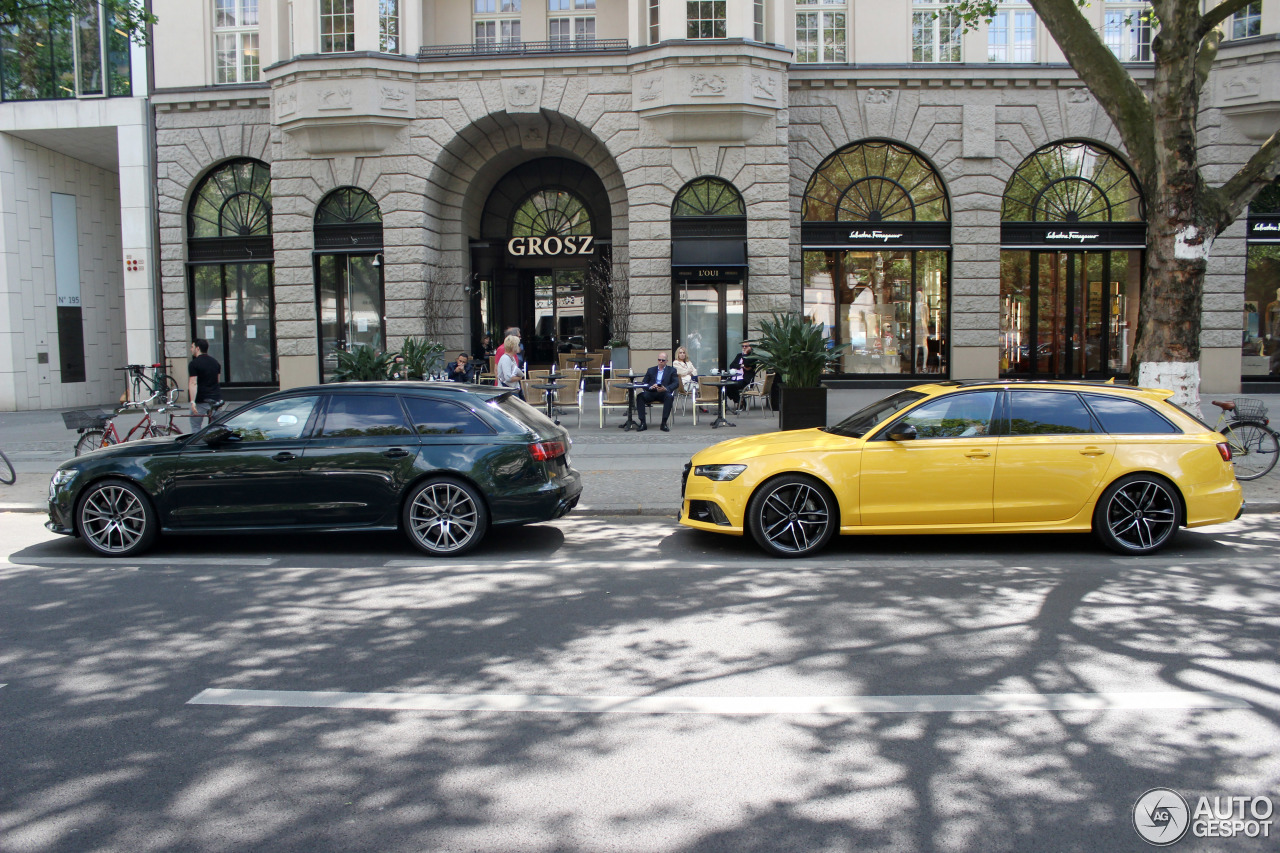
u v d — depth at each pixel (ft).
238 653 16.84
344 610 19.74
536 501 25.36
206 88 71.77
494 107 66.44
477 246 76.59
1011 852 9.91
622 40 69.05
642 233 66.13
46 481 39.60
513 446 25.38
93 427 42.57
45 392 77.92
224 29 72.84
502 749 12.60
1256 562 23.76
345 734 13.15
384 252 68.13
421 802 11.11
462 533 25.36
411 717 13.75
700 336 67.51
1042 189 71.20
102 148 79.00
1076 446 24.41
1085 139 70.33
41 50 73.82
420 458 25.14
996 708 13.88
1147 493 24.43
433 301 69.21
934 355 72.74
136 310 74.38
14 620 19.15
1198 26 31.91
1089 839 10.18
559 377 56.85
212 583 22.33
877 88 70.18
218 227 73.82
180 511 25.35
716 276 66.44
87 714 13.94
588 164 73.87
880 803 11.00
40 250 77.82
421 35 68.39
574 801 11.10
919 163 71.41
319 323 70.49
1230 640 17.07
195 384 45.03
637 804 11.02
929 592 20.85
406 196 67.51
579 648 16.99
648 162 65.62
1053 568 23.22
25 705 14.33
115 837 10.34
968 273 70.90
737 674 15.51
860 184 71.51
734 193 66.28
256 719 13.71
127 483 25.44
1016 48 70.44
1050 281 72.54
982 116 69.87
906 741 12.74
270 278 73.61
